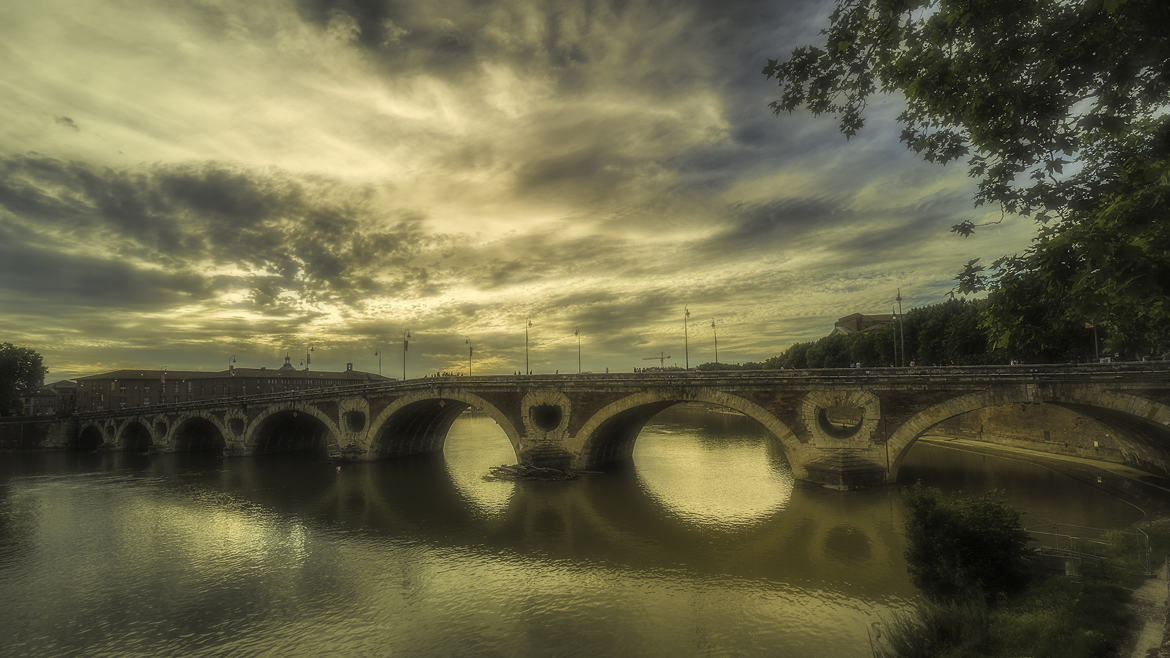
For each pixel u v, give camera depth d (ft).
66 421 364.58
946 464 194.70
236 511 172.35
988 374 144.97
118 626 95.91
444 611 98.17
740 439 307.58
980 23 38.88
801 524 135.85
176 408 320.91
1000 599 75.00
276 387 530.27
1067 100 38.86
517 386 216.33
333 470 241.96
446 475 222.07
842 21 45.29
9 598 108.06
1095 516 125.90
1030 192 43.29
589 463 208.74
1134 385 127.13
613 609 96.37
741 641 83.87
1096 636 54.85
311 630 92.89
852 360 303.27
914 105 46.78
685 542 128.98
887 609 90.79
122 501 189.67
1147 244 36.09
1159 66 36.09
